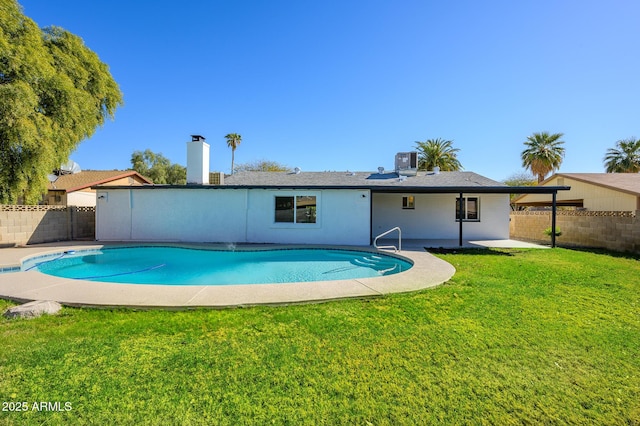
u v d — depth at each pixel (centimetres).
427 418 214
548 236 1430
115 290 519
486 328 372
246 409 222
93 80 1464
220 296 488
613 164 3253
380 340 338
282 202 1270
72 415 214
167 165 4778
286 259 1057
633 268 761
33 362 284
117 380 256
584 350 317
